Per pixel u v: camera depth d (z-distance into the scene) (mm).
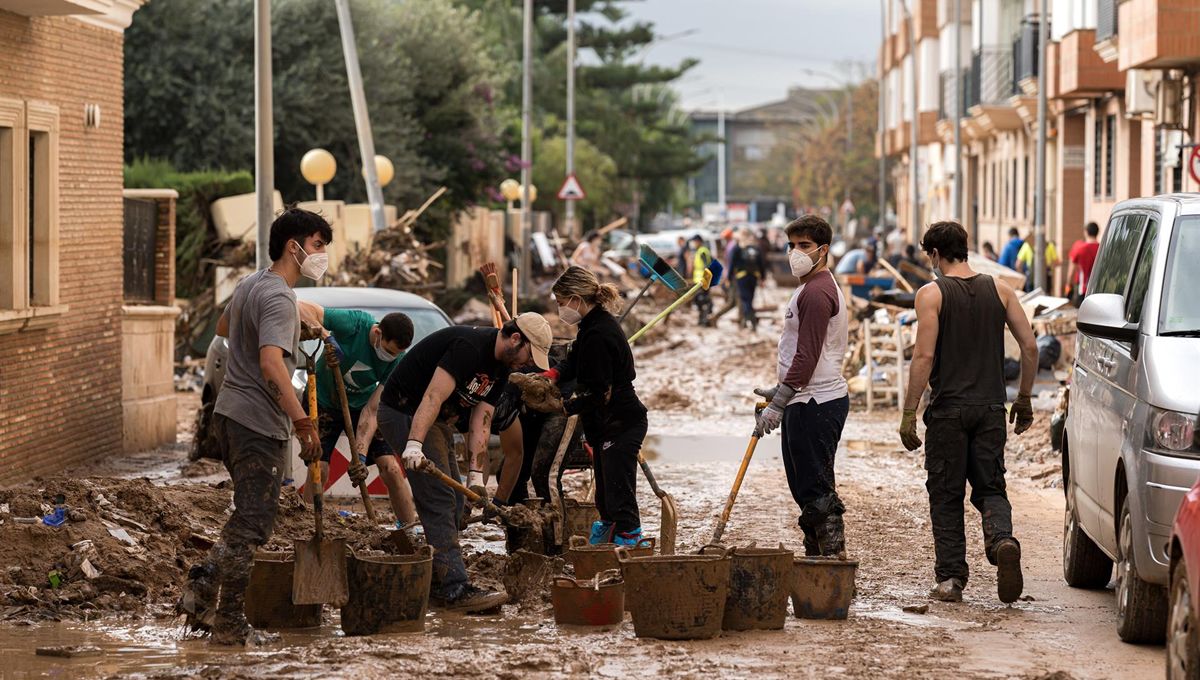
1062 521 16328
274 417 10477
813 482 12219
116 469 19219
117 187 20047
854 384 28844
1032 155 54875
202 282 34156
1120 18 34500
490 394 11961
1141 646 10547
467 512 14414
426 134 50156
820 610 11266
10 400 17109
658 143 109500
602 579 11336
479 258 57656
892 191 136750
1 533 12141
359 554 11641
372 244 33031
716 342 44219
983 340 12148
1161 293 11117
